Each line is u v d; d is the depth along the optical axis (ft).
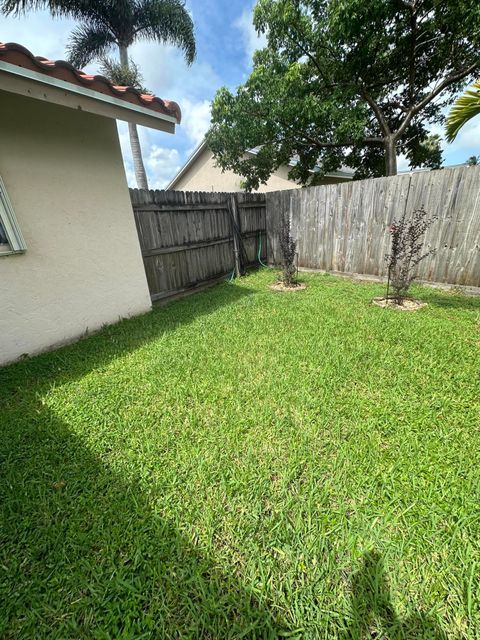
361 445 5.15
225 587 3.40
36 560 3.69
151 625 3.10
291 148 25.26
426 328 9.36
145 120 8.91
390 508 4.11
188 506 4.30
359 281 16.02
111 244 10.94
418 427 5.50
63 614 3.22
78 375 7.88
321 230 17.65
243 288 15.69
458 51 20.06
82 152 9.50
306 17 19.89
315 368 7.57
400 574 3.41
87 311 10.46
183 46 29.71
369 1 16.92
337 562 3.57
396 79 23.11
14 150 7.85
